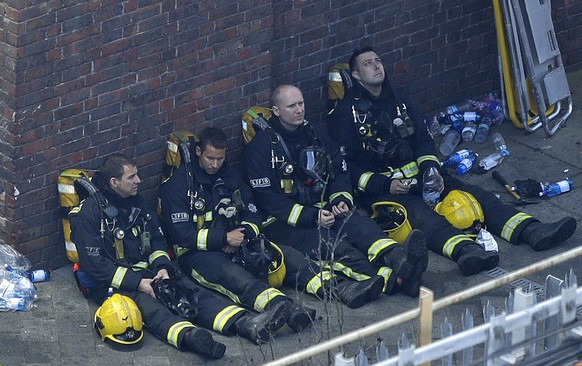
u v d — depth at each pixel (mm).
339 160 42312
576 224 42906
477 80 49812
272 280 39844
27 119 38750
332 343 25938
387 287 39844
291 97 41062
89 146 40281
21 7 37406
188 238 39594
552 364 29422
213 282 39438
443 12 47812
